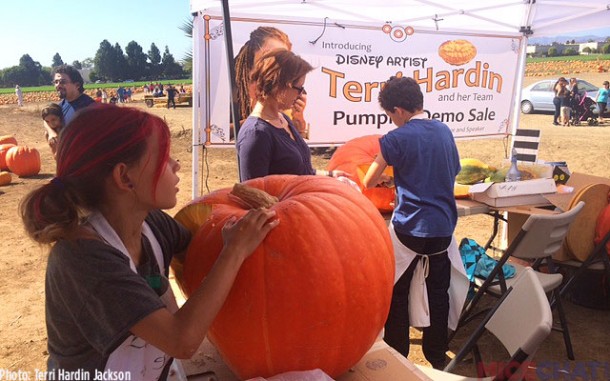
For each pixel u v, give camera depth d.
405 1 4.83
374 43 4.78
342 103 4.78
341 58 4.68
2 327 4.05
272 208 1.44
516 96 5.63
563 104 16.16
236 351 1.41
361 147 3.98
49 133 5.46
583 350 3.57
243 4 4.30
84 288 1.04
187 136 14.42
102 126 1.06
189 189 8.66
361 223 1.48
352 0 4.75
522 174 4.07
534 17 5.35
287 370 1.43
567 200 3.70
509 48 5.45
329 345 1.39
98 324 1.04
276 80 2.35
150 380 1.28
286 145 2.44
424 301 3.01
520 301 2.24
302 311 1.33
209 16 4.11
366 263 1.42
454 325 3.40
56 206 1.05
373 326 1.46
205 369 1.66
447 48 5.10
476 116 5.45
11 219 7.14
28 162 10.09
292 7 4.72
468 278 3.43
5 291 4.77
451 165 2.96
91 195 1.09
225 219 1.45
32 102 36.97
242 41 4.23
